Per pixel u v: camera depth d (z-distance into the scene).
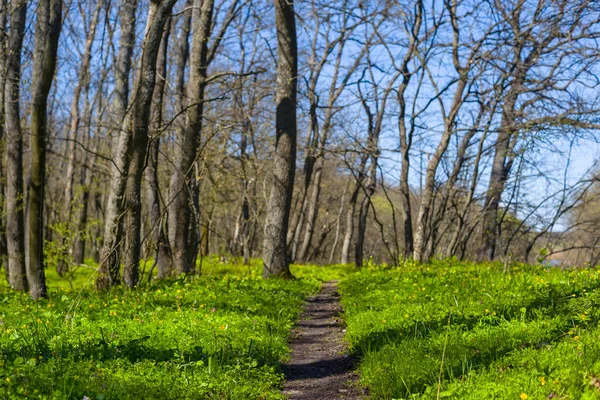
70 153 36.06
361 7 26.92
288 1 23.39
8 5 20.95
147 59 18.23
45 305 15.11
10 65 21.70
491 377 7.14
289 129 24.16
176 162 29.02
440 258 27.17
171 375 7.97
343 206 58.81
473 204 32.44
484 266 21.73
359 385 8.87
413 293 14.90
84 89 42.16
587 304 10.71
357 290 18.36
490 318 10.57
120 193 18.75
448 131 27.16
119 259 18.70
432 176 27.67
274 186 24.22
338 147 29.14
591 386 5.94
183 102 29.97
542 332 9.15
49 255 28.81
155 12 18.48
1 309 14.06
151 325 11.15
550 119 23.73
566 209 23.14
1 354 8.14
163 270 25.66
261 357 9.72
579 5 23.77
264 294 17.12
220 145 27.47
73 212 37.88
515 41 26.06
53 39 17.03
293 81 24.11
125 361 8.36
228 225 58.91
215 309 13.38
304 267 35.34
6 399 6.23
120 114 30.38
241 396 7.77
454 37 28.19
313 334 13.30
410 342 9.82
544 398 5.97
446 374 7.86
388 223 64.25
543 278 14.60
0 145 25.78
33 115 17.28
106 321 11.66
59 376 7.13
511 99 26.55
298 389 8.89
